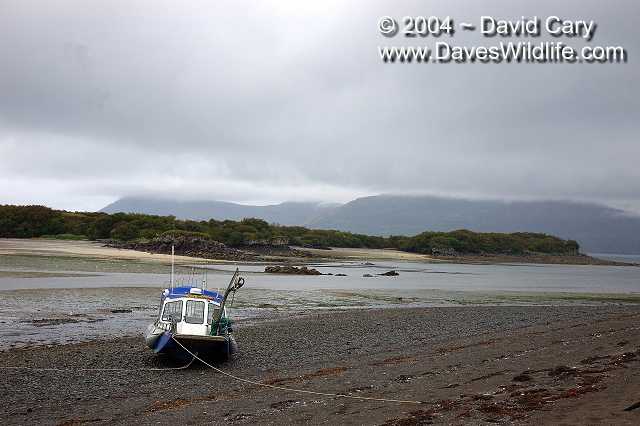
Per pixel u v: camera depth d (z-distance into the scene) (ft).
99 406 49.98
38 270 193.47
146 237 448.65
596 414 39.40
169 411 47.73
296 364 71.26
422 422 40.73
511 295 190.49
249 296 154.61
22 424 44.42
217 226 554.05
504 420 39.78
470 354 74.54
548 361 65.67
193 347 67.67
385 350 81.71
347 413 45.24
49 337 84.23
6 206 472.85
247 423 43.32
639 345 75.36
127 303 124.47
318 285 204.44
